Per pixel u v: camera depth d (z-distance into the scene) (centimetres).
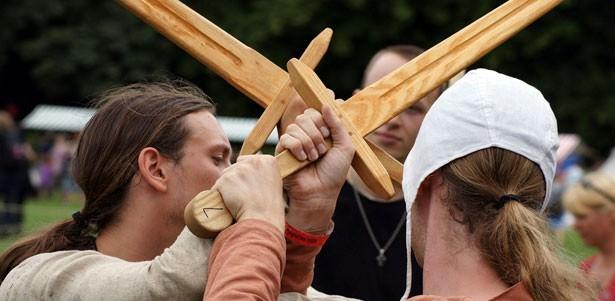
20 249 293
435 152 223
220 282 220
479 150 221
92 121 290
